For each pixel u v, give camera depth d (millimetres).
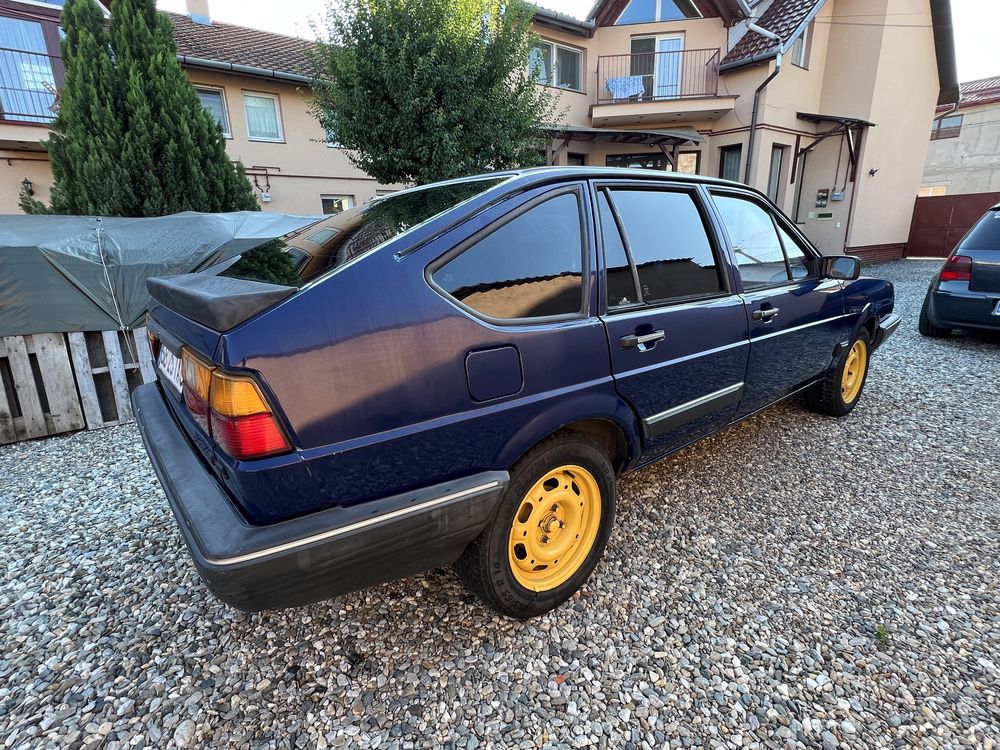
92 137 6848
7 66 10281
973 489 2988
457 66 7277
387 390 1537
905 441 3625
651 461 2506
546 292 1925
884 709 1677
